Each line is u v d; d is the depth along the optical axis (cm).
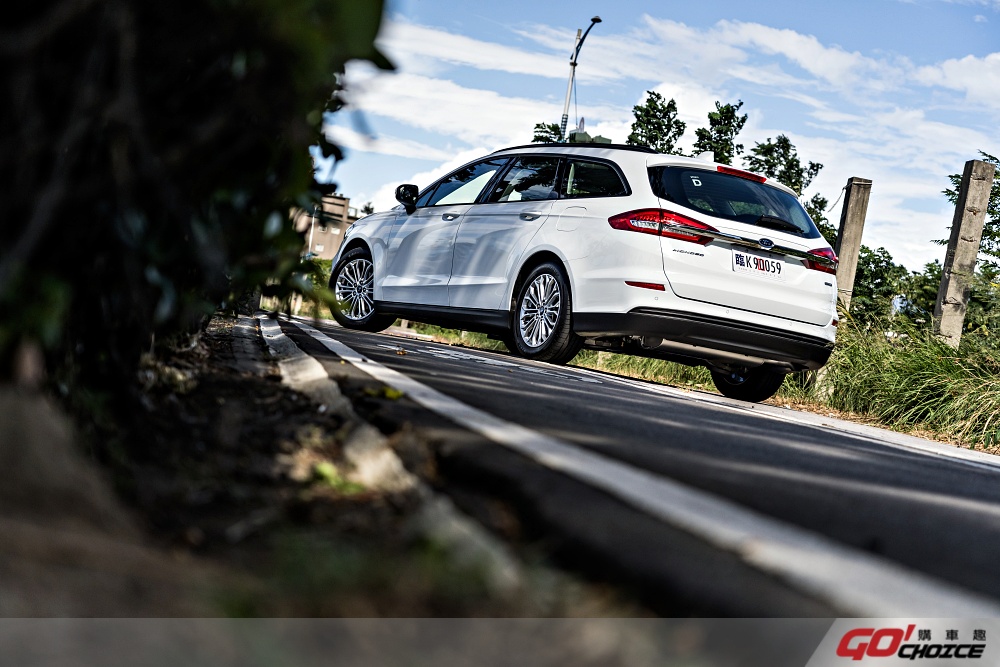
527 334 791
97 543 133
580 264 741
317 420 294
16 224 156
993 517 292
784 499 251
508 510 202
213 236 228
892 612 159
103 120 157
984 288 1020
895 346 970
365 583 140
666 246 706
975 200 1072
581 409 414
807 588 163
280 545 167
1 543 122
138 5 155
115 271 215
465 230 859
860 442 524
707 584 158
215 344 498
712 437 386
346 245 1018
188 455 227
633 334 710
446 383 428
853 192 1145
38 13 150
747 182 760
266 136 214
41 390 184
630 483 229
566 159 801
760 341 734
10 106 148
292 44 158
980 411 796
